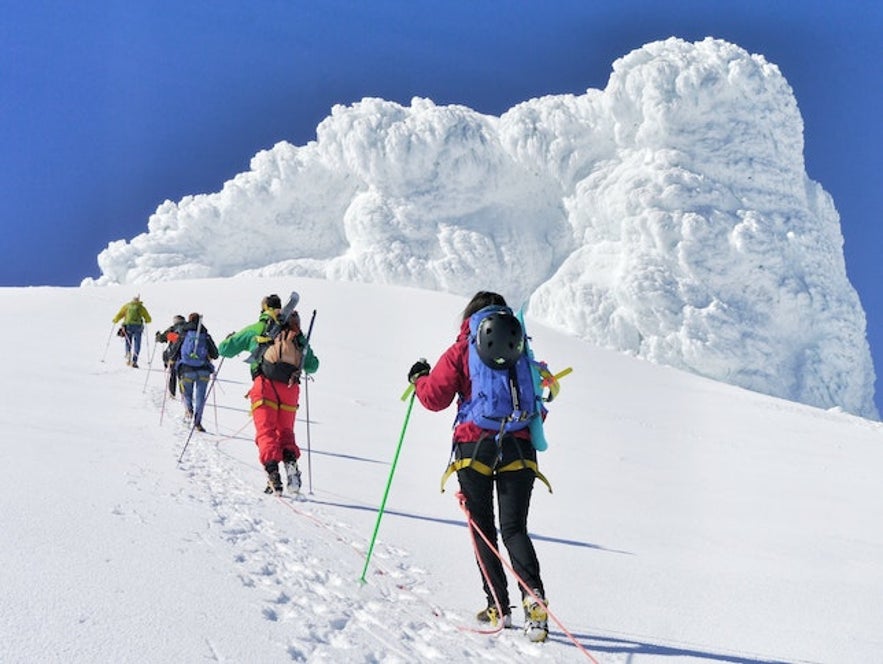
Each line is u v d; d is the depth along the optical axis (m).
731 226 120.69
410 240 139.50
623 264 123.00
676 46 136.00
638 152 134.00
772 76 130.62
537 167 141.88
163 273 144.75
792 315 118.94
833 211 134.12
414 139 140.12
